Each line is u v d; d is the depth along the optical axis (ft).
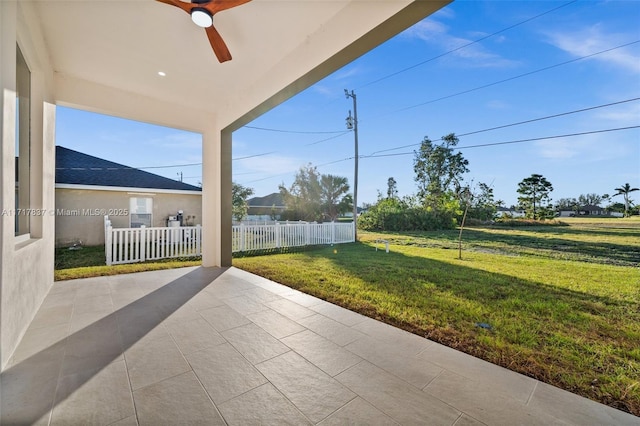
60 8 8.73
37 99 10.60
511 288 13.74
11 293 6.75
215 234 18.56
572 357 7.30
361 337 8.09
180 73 12.91
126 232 20.31
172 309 10.21
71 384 5.59
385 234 39.29
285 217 54.95
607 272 16.67
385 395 5.39
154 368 6.25
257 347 7.34
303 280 15.30
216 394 5.34
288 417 4.73
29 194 10.49
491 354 7.34
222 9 7.48
